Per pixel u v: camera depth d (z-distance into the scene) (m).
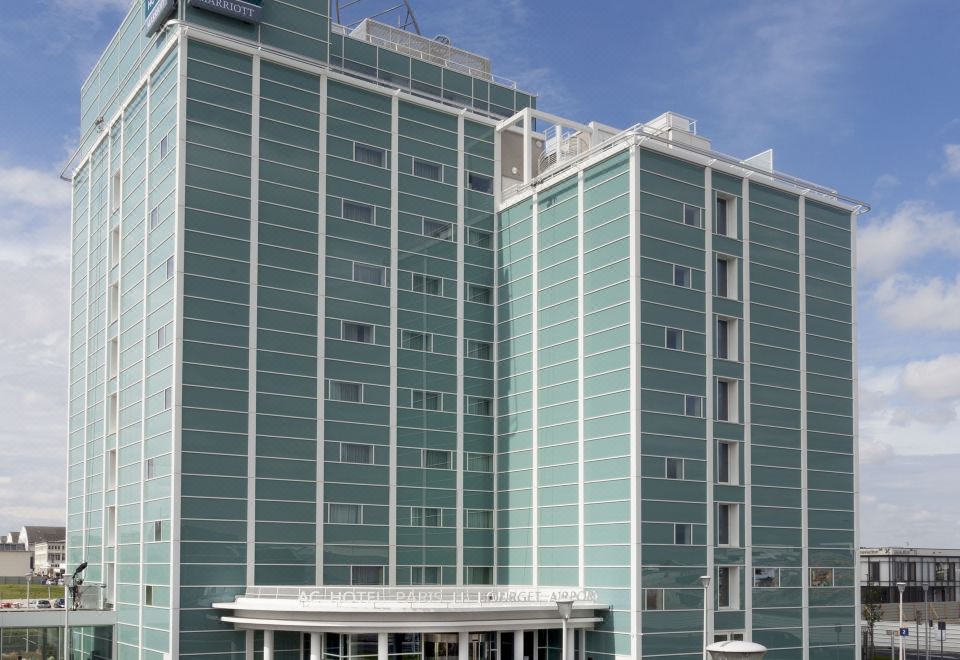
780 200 61.38
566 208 59.12
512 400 61.44
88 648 60.22
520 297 61.91
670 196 55.97
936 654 95.06
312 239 57.12
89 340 67.75
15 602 72.25
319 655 49.38
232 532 52.09
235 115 55.56
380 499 57.25
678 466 53.81
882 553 114.00
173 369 51.97
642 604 51.09
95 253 67.50
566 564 55.78
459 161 63.75
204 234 53.62
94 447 65.25
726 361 56.94
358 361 57.78
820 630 58.06
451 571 59.31
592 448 55.03
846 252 64.31
